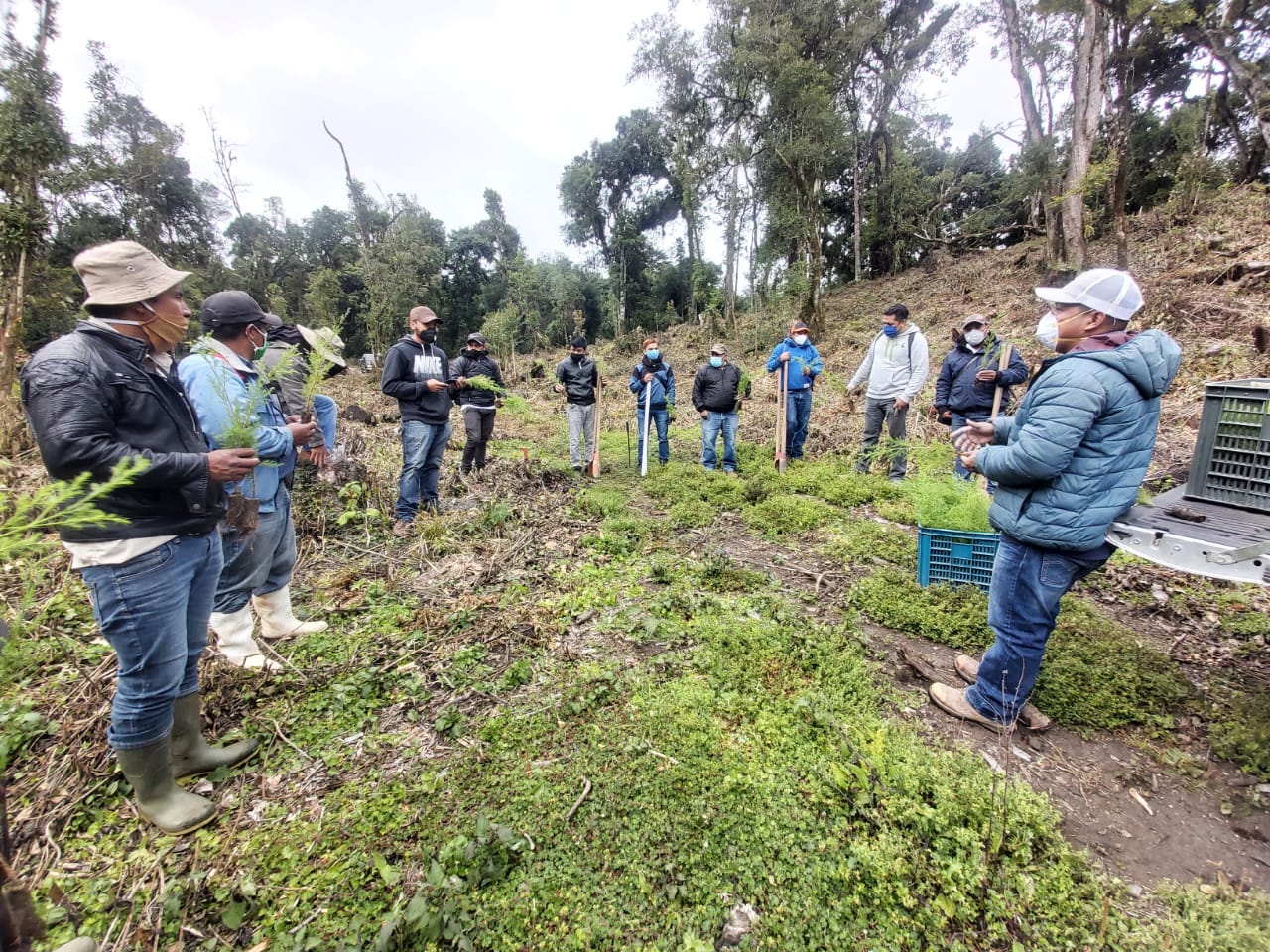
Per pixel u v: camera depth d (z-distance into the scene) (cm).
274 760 244
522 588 395
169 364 211
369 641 331
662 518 567
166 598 196
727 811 212
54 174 860
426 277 2539
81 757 232
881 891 182
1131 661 298
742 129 1986
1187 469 283
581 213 3256
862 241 2648
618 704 277
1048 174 1638
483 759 241
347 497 521
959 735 258
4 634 133
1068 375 213
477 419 667
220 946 169
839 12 1658
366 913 177
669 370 799
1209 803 220
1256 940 158
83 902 181
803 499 608
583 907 179
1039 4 1223
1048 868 189
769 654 312
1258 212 1088
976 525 377
